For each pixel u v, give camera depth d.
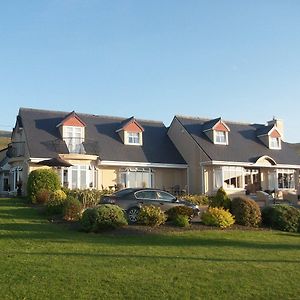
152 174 37.69
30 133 34.03
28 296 8.81
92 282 9.83
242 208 20.59
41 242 14.71
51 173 27.66
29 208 23.94
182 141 39.62
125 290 9.32
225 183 37.22
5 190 44.75
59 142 33.81
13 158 34.66
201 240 16.41
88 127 37.56
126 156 36.22
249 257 13.24
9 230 16.77
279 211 20.75
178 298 8.90
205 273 10.88
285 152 41.97
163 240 16.05
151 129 41.50
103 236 16.45
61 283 9.70
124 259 12.31
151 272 10.84
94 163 34.62
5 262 11.52
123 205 20.50
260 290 9.58
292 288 9.80
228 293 9.30
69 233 16.86
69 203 20.36
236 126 43.38
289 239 18.00
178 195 34.53
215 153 37.38
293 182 41.31
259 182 39.81
